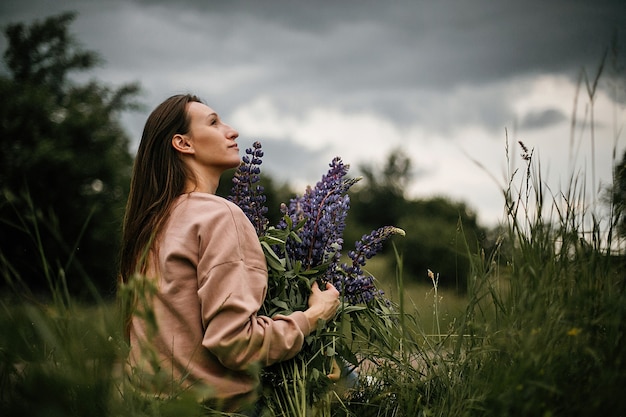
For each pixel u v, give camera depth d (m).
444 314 1.94
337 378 1.91
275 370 1.86
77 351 1.31
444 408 1.59
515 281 1.54
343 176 2.12
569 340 1.40
